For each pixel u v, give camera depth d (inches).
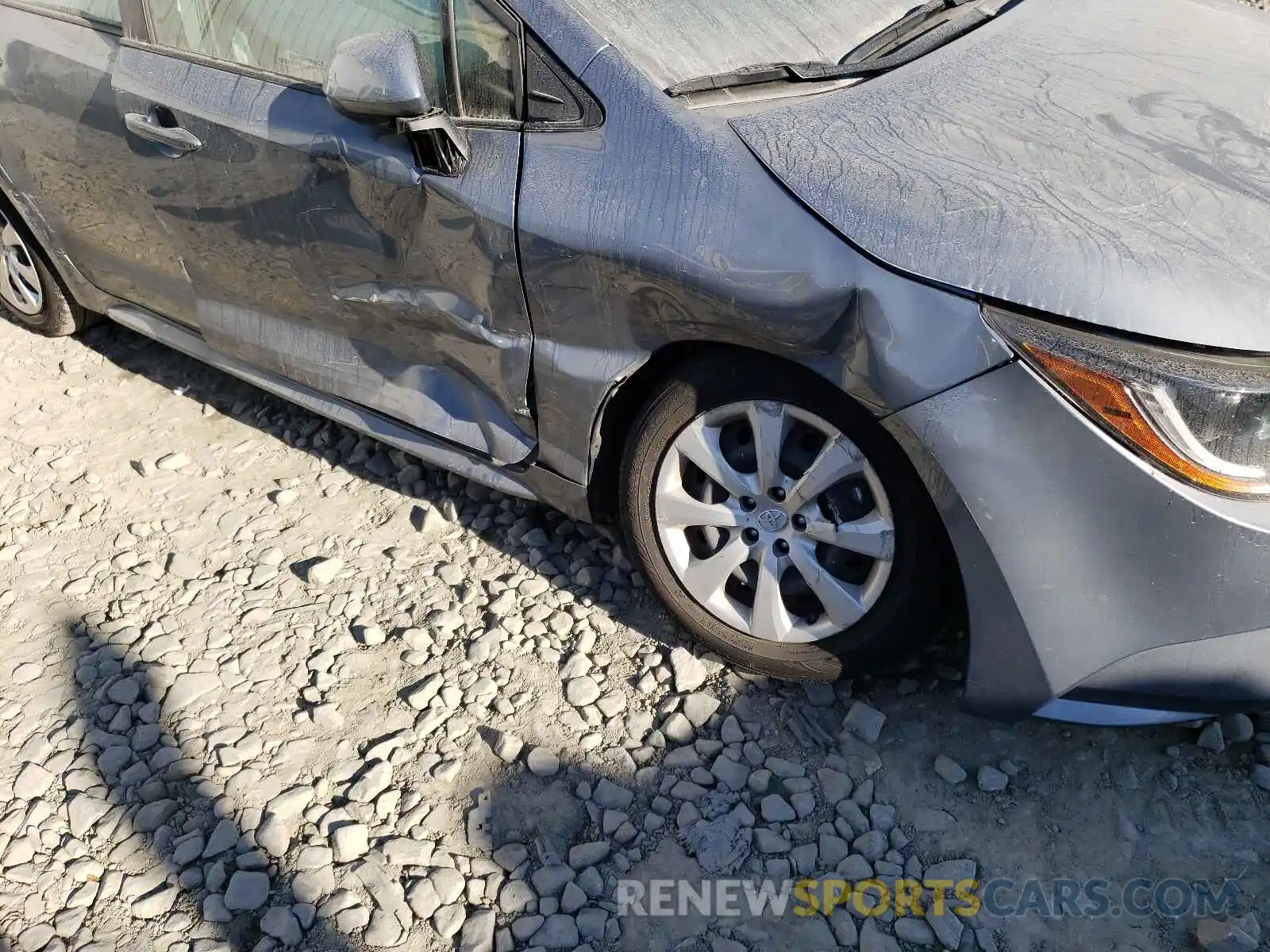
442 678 93.2
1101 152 74.9
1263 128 79.2
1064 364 65.7
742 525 85.0
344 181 94.3
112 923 76.7
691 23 88.0
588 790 83.0
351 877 77.7
